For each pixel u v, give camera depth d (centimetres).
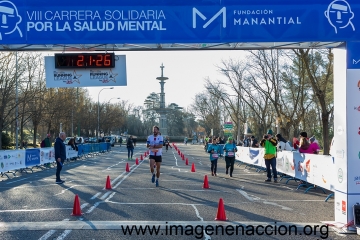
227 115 6875
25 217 936
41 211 1008
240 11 895
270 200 1203
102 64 1082
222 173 2122
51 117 4500
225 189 1442
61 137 1633
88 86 1106
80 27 896
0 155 1828
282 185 1595
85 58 1088
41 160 2439
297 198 1248
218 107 6762
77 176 1919
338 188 891
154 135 1502
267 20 894
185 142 9088
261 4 894
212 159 1950
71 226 843
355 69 862
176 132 11994
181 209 1034
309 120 4659
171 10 897
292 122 2903
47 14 897
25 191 1384
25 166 2159
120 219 910
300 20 889
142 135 12362
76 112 5519
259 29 894
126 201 1154
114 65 1079
